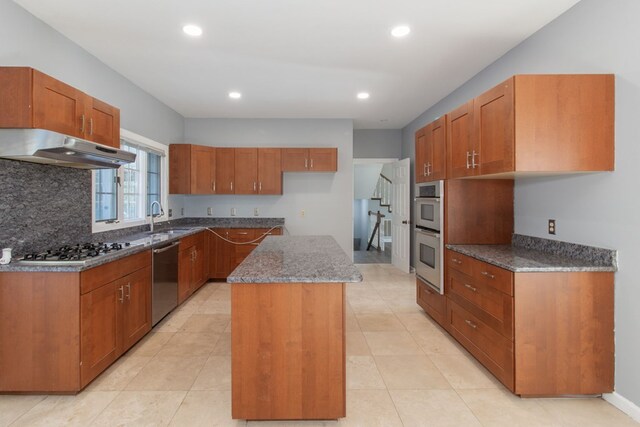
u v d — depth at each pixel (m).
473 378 2.38
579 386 2.07
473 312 2.60
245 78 3.75
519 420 1.91
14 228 2.30
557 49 2.50
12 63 2.31
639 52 1.90
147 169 4.35
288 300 1.79
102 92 3.30
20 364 2.10
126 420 1.91
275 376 1.81
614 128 2.06
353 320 3.49
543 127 2.10
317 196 5.54
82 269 2.10
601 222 2.14
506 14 2.47
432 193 3.33
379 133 6.38
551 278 2.07
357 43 2.94
